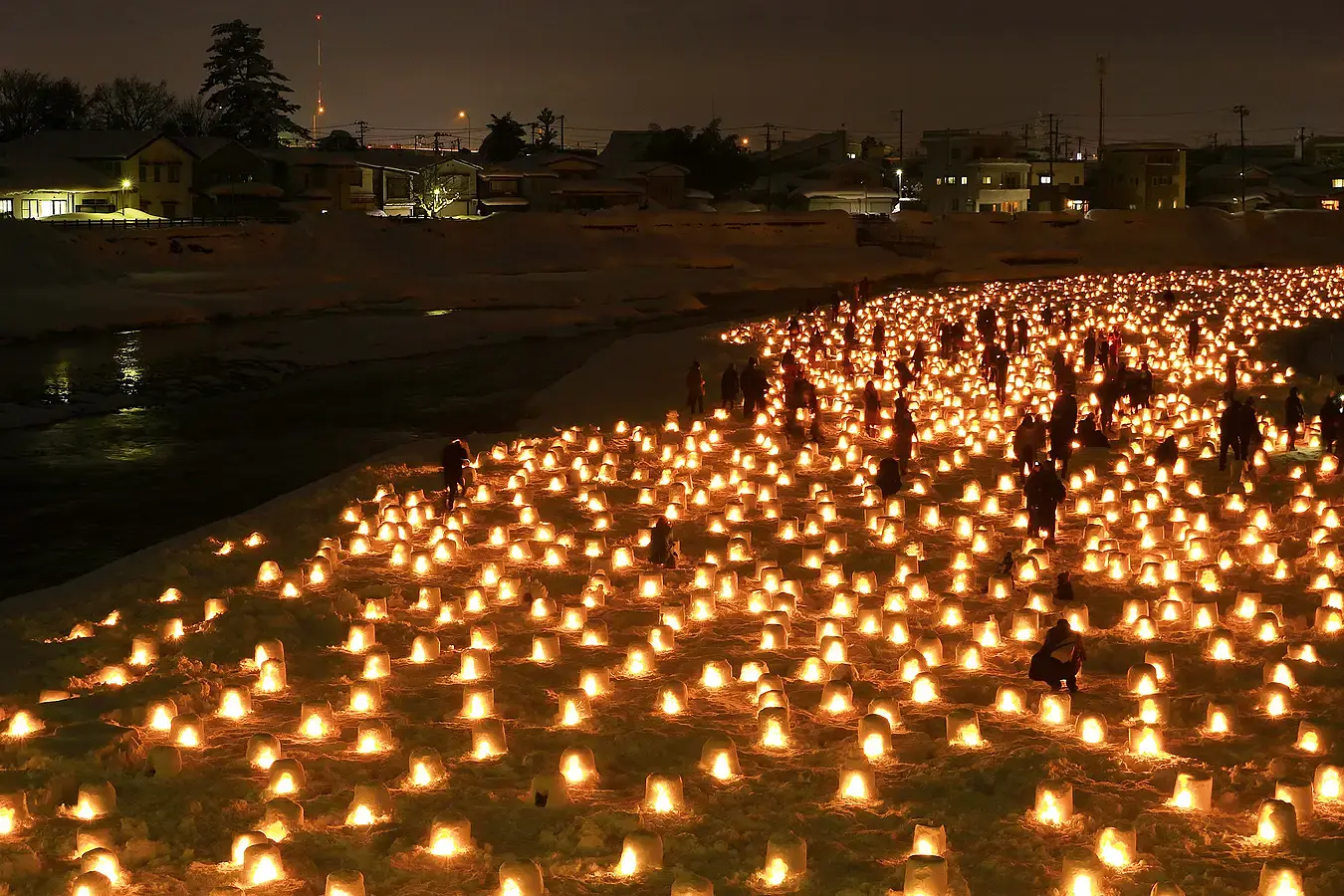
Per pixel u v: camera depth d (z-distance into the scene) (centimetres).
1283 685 1212
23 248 5962
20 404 3462
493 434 2945
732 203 11706
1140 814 962
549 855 905
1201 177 13250
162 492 2481
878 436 2822
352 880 824
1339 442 2452
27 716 1155
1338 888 845
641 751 1115
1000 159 12400
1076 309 5778
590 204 10944
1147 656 1323
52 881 861
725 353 4259
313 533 1953
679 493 2158
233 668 1342
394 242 7956
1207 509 2072
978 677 1307
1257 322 5197
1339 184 13800
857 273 8494
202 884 870
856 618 1502
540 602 1538
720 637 1448
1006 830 930
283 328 5197
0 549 2042
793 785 1030
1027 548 1767
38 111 11094
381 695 1245
